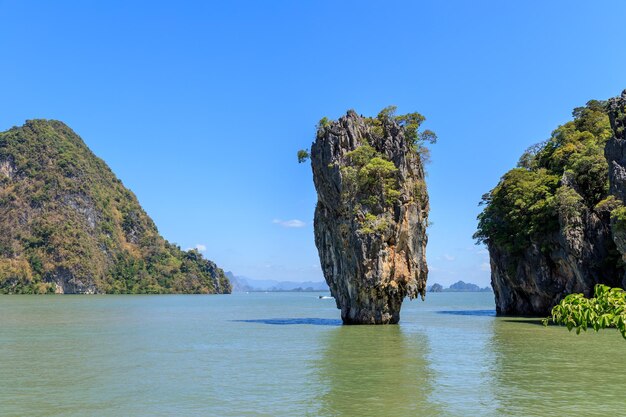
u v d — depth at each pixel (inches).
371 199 2402.8
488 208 3412.9
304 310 4498.0
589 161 2694.4
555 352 1545.3
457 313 3690.9
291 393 1020.5
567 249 2573.8
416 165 2615.7
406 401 952.3
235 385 1097.4
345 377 1177.4
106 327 2541.8
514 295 3353.8
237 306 5378.9
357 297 2455.7
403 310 4352.9
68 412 893.2
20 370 1286.9
